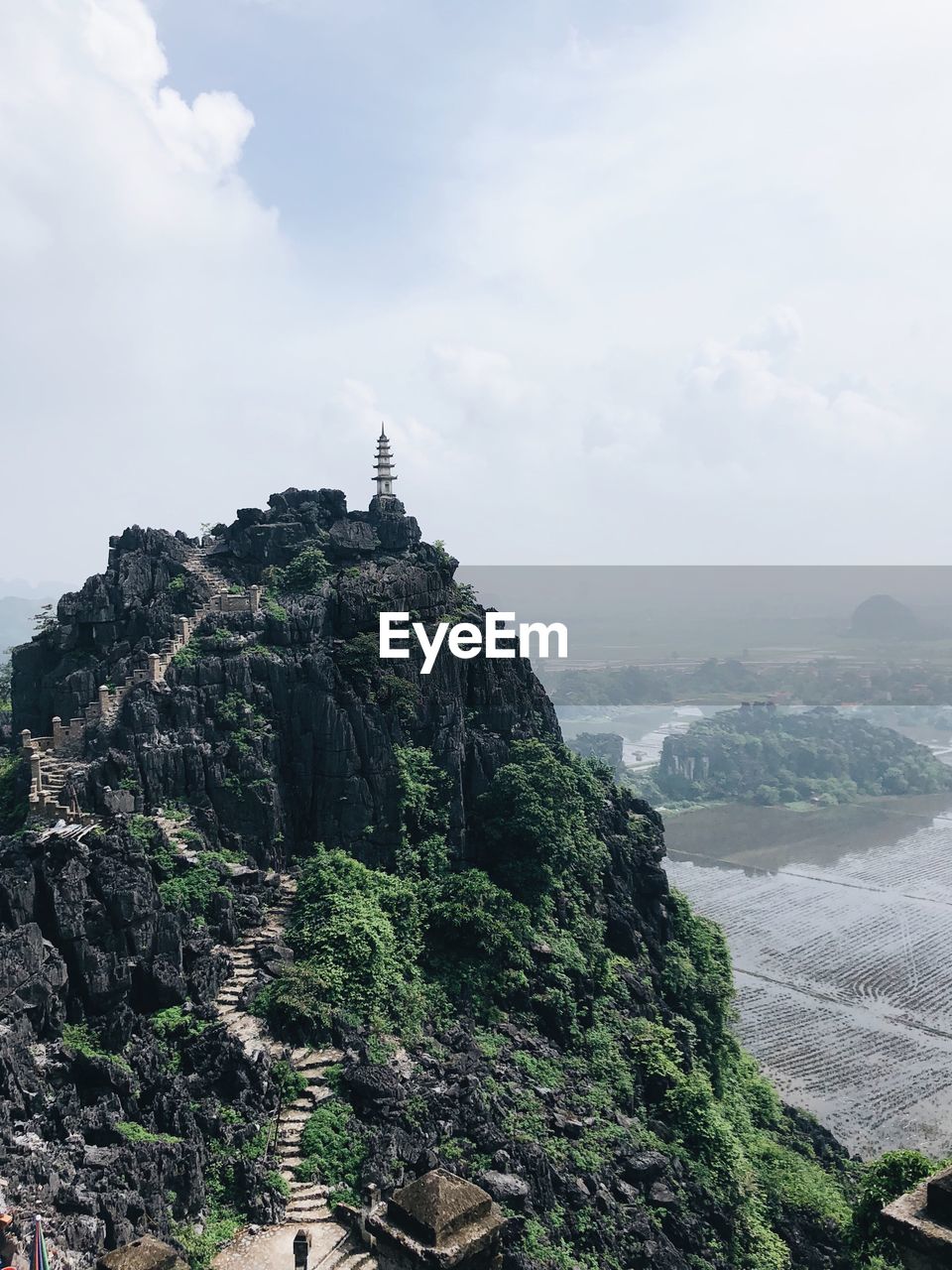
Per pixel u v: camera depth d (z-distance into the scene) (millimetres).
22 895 63219
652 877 101375
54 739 83188
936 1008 151500
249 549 100812
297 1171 58125
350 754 85250
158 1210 52312
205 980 68625
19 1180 49469
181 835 77812
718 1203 74125
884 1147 116750
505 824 89312
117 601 92875
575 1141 70062
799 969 165625
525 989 80312
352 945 73312
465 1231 29766
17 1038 58406
